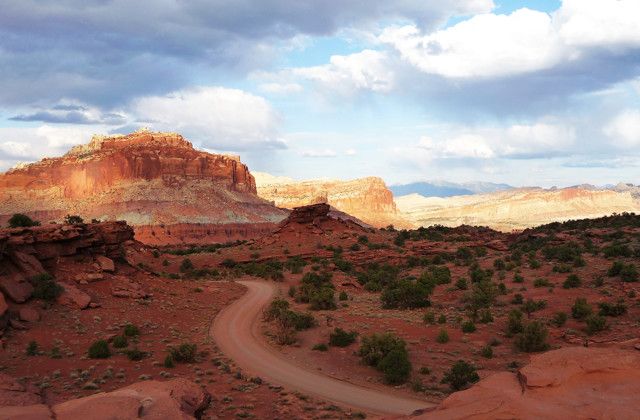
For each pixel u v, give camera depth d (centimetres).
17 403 1343
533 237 11488
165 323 4944
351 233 13325
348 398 3195
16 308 4288
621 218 12206
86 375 3347
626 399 1148
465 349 4112
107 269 5731
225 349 4359
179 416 1234
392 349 3884
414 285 6156
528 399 1177
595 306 5009
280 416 2828
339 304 6538
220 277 9481
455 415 1139
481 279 7162
